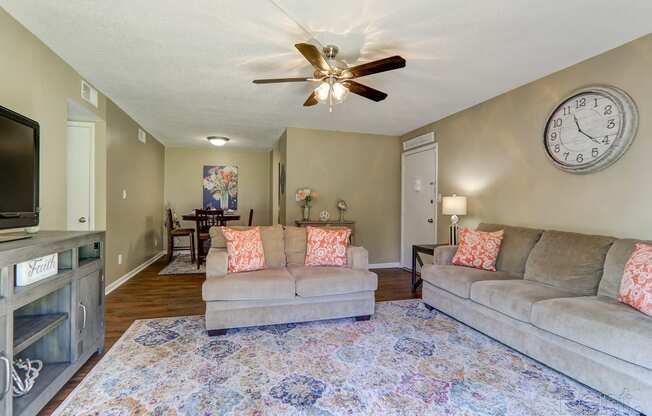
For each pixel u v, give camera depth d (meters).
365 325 2.78
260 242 3.09
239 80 3.08
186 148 6.93
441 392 1.79
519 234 2.97
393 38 2.29
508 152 3.37
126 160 4.28
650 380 1.50
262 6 1.92
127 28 2.19
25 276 1.48
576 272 2.33
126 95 3.52
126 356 2.17
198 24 2.13
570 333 1.83
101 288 2.22
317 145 5.08
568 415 1.59
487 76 2.98
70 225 3.49
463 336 2.55
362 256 3.11
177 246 6.89
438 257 3.31
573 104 2.70
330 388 1.82
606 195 2.50
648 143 2.25
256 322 2.60
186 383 1.86
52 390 1.64
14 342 1.46
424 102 3.73
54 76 2.54
